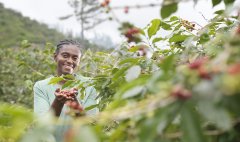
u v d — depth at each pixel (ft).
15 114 3.03
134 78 4.42
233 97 2.86
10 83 26.71
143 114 3.13
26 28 81.82
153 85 3.30
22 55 24.23
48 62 20.95
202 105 2.87
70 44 11.20
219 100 2.85
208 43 4.71
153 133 2.86
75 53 11.10
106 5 4.04
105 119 3.30
